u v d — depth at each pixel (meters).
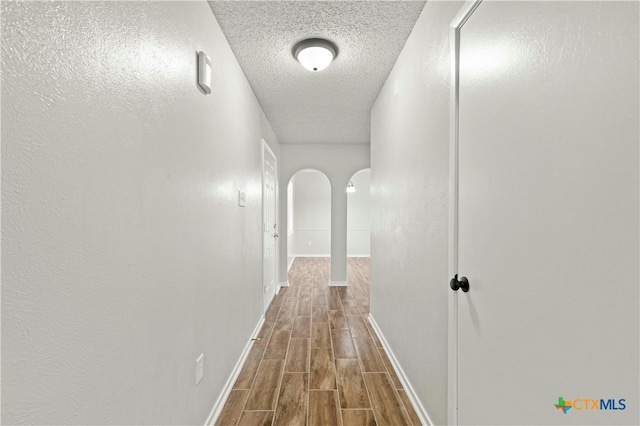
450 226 1.33
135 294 0.96
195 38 1.45
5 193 0.56
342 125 3.91
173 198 1.21
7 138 0.56
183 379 1.30
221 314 1.82
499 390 0.98
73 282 0.71
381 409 1.77
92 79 0.77
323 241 8.75
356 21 1.83
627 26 0.57
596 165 0.64
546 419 0.78
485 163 1.08
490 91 1.05
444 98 1.41
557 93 0.75
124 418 0.90
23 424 0.59
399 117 2.20
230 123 2.03
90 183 0.76
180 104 1.28
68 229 0.70
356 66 2.38
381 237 2.78
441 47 1.45
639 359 0.55
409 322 1.93
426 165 1.64
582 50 0.67
